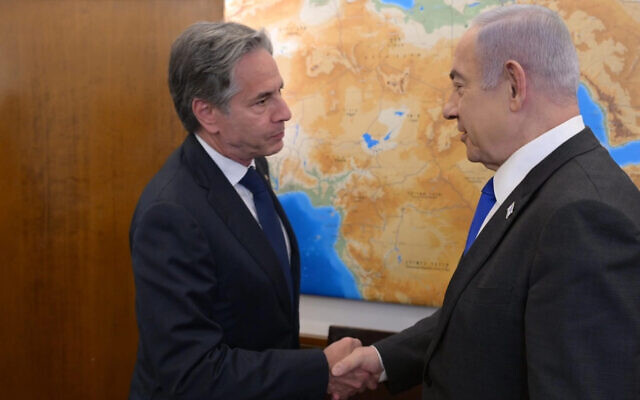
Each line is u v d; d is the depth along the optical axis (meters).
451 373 0.97
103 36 1.87
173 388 1.09
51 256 1.97
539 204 0.87
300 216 1.98
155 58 1.85
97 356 2.00
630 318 0.75
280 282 1.22
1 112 1.92
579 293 0.77
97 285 1.97
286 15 1.91
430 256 1.88
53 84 1.90
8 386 2.04
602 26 1.66
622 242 0.77
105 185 1.92
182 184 1.19
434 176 1.84
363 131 1.89
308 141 1.95
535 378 0.78
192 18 1.82
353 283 1.95
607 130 1.69
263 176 1.46
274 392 1.13
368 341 1.93
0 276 1.99
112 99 1.89
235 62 1.14
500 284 0.89
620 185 0.84
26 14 1.88
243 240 1.18
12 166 1.95
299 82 1.93
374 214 1.91
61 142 1.93
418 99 1.83
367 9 1.84
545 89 0.92
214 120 1.20
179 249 1.11
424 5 1.79
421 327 1.39
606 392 0.74
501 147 0.97
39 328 2.01
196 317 1.10
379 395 1.91
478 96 0.97
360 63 1.87
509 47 0.92
